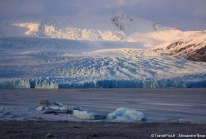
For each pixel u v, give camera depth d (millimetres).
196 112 30953
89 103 40719
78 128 18703
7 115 25625
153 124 20500
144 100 45188
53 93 59344
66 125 19953
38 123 20906
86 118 24000
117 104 39406
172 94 56594
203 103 40312
